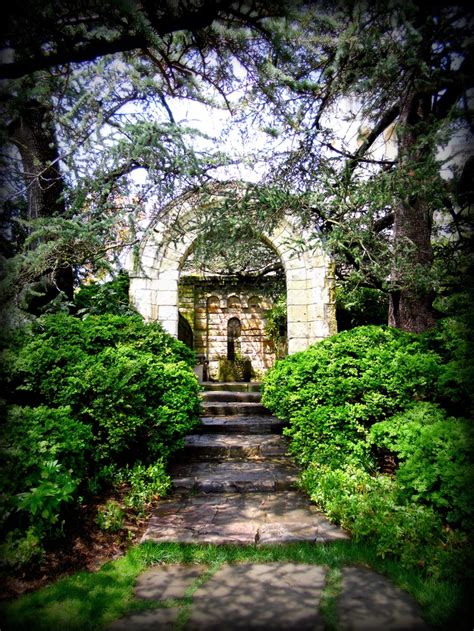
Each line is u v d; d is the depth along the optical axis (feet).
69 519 10.43
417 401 13.16
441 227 16.12
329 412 13.73
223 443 17.24
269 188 11.23
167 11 7.83
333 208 12.57
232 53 9.94
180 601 7.90
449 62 9.68
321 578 8.63
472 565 7.99
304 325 22.53
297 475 14.24
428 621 7.18
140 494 12.00
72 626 7.15
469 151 10.09
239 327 38.22
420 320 17.48
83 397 12.96
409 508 9.66
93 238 10.69
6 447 9.29
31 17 7.51
